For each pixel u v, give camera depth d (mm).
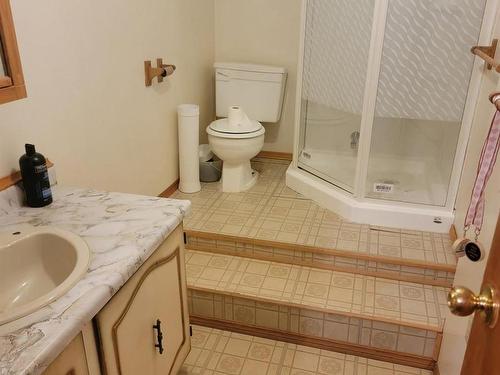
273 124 3539
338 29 2539
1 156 1500
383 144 2646
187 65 2986
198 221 2609
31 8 1575
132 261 1188
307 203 2861
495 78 1912
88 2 1892
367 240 2418
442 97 2354
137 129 2432
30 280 1293
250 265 2391
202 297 2213
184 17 2852
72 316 972
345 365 2029
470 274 1589
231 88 3266
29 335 915
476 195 1207
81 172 1978
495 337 759
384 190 2623
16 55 1193
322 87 2754
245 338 2189
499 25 1984
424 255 2279
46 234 1293
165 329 1521
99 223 1384
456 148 2379
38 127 1677
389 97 2430
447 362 1774
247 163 3057
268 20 3275
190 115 2816
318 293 2166
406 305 2084
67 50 1791
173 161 2953
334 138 2838
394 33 2297
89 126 1997
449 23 2209
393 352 2043
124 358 1250
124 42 2203
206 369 1993
